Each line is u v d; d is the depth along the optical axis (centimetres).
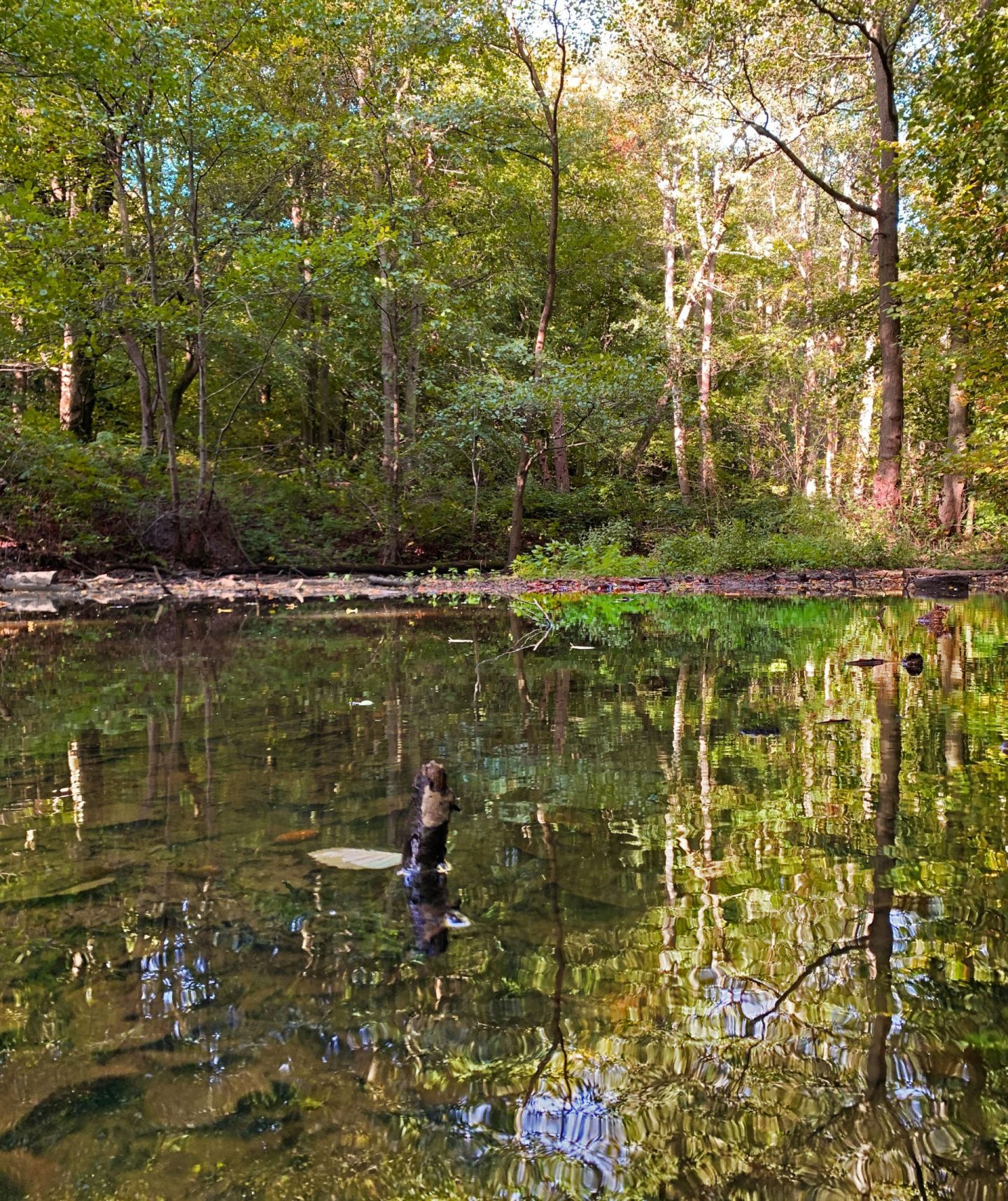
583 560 1434
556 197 1409
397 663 488
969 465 1420
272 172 1400
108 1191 82
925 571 1338
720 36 1506
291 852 176
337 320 1535
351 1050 105
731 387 2523
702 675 435
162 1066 102
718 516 1908
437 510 1595
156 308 1146
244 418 2153
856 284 2594
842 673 438
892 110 1545
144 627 716
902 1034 106
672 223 2181
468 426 1402
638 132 2159
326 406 2116
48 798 218
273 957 129
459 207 1778
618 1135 89
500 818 198
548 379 1330
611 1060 102
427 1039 107
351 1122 92
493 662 494
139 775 239
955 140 1122
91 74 1050
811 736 287
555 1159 85
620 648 561
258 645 588
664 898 150
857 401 2481
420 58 1394
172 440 1254
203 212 1331
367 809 206
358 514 1542
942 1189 81
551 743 276
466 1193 81
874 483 1720
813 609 905
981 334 1275
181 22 1110
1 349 1274
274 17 1188
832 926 137
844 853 172
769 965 124
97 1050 106
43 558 1191
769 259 2273
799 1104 93
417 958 129
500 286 1781
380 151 1445
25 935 138
